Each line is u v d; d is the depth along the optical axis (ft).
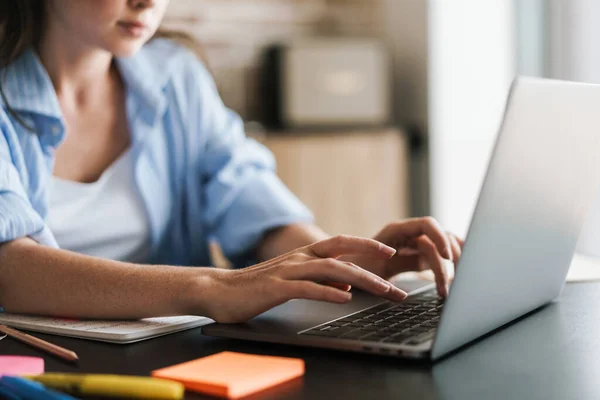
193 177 4.74
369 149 11.82
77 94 4.29
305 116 11.81
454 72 12.02
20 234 3.30
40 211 4.04
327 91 11.89
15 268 3.13
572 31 9.70
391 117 13.10
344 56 11.94
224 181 4.65
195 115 4.75
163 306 2.81
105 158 4.44
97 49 4.14
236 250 4.58
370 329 2.52
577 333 2.61
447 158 12.27
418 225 3.50
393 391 2.00
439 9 12.21
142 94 4.45
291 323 2.67
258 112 12.52
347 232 11.73
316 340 2.42
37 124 4.02
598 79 9.30
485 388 2.02
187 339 2.65
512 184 2.23
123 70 4.41
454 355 2.34
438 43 12.25
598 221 4.17
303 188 11.42
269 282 2.67
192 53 4.96
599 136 2.75
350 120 12.05
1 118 3.80
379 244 2.82
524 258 2.53
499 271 2.37
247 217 4.54
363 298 3.14
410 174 12.76
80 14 3.74
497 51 11.22
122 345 2.58
